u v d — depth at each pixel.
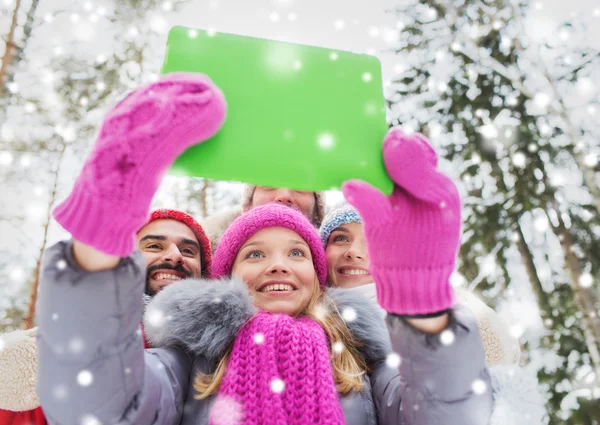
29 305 4.53
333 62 0.89
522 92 3.85
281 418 1.03
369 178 0.81
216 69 0.84
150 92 0.71
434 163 0.81
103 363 0.76
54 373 0.75
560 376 3.40
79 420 0.77
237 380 1.09
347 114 0.84
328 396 1.07
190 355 1.23
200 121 0.71
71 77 5.11
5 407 1.36
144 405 0.86
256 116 0.80
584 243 3.62
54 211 0.69
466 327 0.86
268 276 1.37
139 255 0.79
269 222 1.48
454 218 0.82
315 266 1.56
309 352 1.13
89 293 0.72
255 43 0.88
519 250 3.79
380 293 0.88
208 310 1.22
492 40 4.21
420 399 0.89
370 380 1.27
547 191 3.70
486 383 0.91
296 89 0.84
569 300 3.69
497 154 3.84
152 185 0.69
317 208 2.40
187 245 1.80
